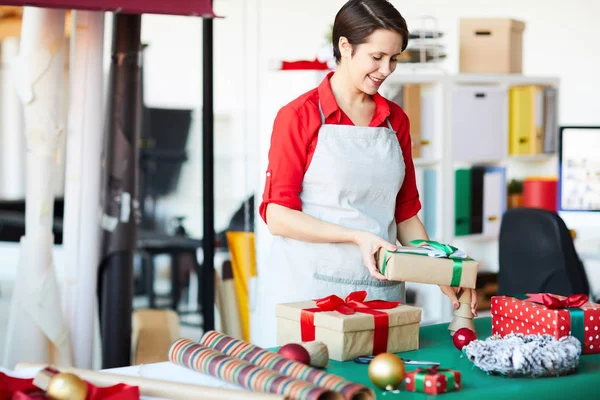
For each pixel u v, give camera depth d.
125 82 3.03
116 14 3.01
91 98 2.83
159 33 7.00
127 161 3.05
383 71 2.12
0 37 4.88
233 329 3.71
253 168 5.65
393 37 2.07
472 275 1.86
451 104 4.19
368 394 1.39
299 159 2.21
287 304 1.85
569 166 4.33
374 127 2.26
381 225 2.26
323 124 2.22
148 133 5.87
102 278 3.07
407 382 1.51
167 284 5.53
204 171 3.26
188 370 1.64
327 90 2.24
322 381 1.43
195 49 7.06
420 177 4.15
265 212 2.24
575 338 1.69
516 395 1.52
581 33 6.10
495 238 4.42
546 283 3.37
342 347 1.69
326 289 2.21
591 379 1.61
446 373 1.51
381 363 1.49
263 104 3.78
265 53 6.72
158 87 7.03
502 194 4.43
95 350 3.54
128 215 3.06
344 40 2.14
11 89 7.69
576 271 3.33
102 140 3.03
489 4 6.17
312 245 2.21
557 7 6.12
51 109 2.75
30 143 2.76
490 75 4.30
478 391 1.50
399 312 1.78
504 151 4.39
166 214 5.80
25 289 2.77
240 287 3.71
